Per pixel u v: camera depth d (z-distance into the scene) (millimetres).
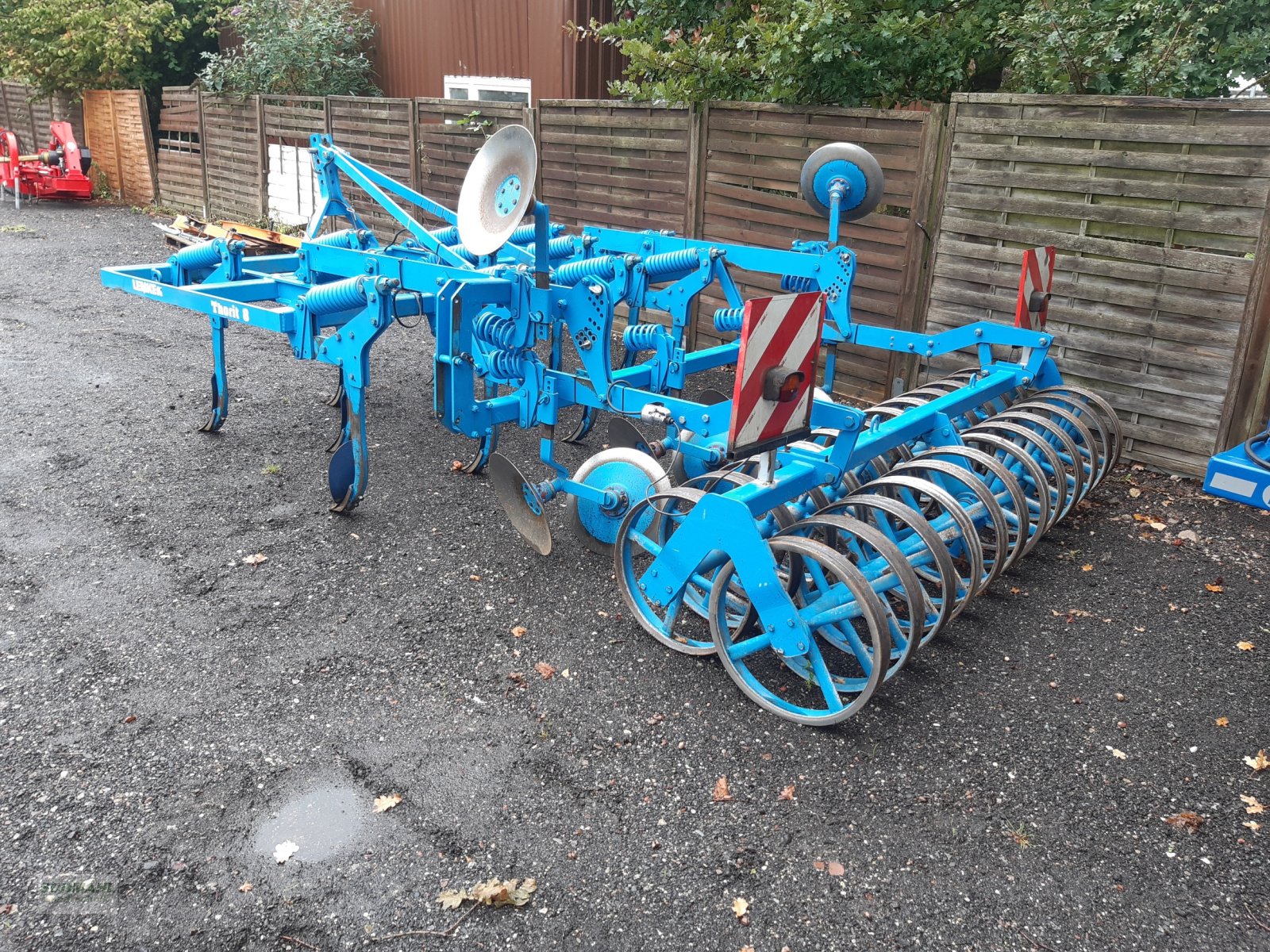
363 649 3797
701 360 5516
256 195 13711
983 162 6227
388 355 8172
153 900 2574
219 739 3223
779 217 7461
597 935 2523
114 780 3012
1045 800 3078
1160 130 5441
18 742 3164
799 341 3277
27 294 9625
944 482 4457
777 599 3336
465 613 4094
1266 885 2748
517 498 4617
